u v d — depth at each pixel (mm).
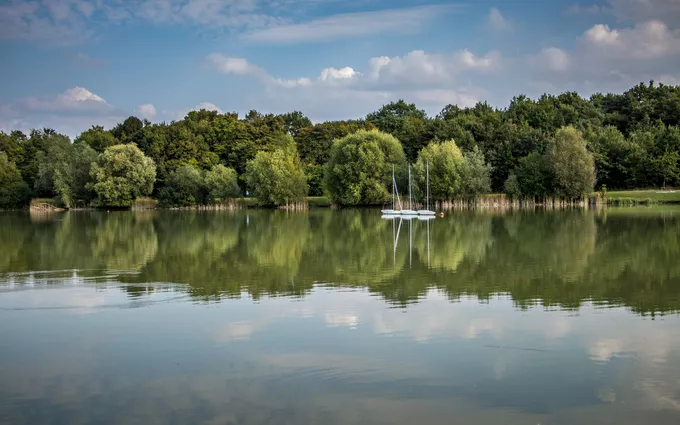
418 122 140875
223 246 42281
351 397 13453
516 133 112188
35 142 124812
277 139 132875
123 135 133500
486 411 12656
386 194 93750
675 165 99125
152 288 26047
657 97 140750
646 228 50250
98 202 104750
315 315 20719
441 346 17016
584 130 117438
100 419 12633
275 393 13773
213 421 12375
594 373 14750
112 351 17047
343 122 148500
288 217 77875
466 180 91062
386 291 24766
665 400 13117
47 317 21016
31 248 42094
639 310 20953
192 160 121562
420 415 12500
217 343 17594
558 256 34156
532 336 17906
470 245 40312
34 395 13992
